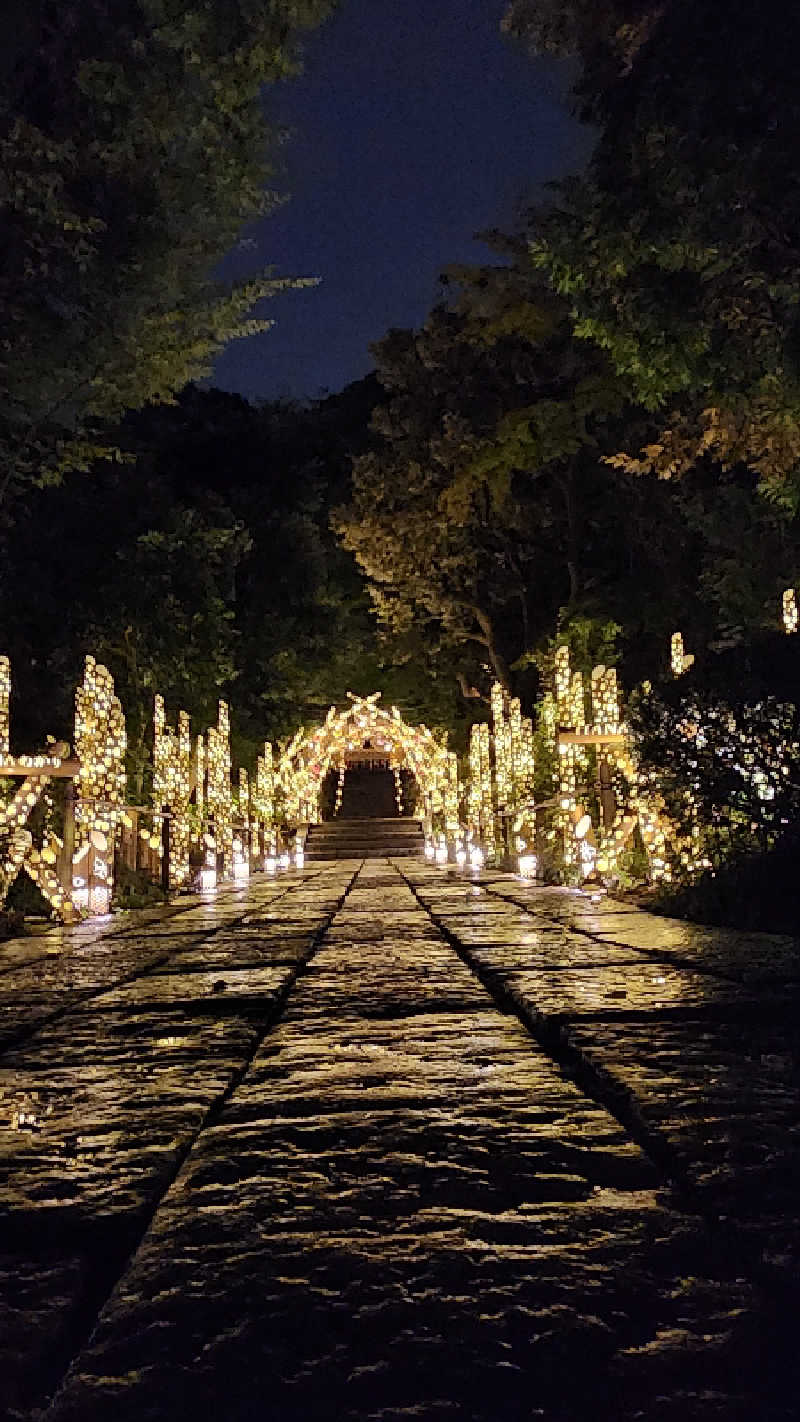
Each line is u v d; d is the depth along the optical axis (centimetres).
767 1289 159
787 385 752
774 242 700
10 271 890
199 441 2991
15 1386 141
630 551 2306
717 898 838
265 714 2836
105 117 891
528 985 488
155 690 1783
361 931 876
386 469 2648
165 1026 435
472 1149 238
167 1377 139
